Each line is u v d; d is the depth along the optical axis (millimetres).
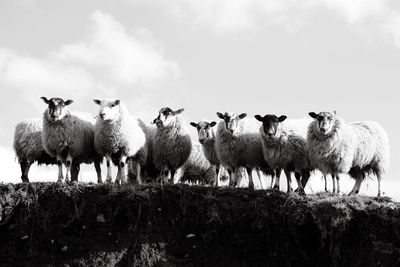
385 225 18016
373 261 17578
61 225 18297
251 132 21359
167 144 22141
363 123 21125
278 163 20156
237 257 18203
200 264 18016
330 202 18031
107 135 20703
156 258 17953
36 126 21906
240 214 18453
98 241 18203
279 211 18281
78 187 18719
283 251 18188
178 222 18562
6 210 18312
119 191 18672
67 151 20906
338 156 19422
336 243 17859
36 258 17969
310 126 19734
